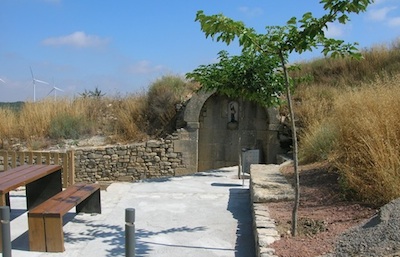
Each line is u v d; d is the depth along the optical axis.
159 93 15.62
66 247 4.96
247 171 9.84
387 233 3.55
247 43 3.96
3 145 14.61
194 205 7.04
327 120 10.69
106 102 17.03
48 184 6.64
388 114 5.79
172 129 14.77
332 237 3.99
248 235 5.41
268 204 5.66
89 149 13.68
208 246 4.99
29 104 16.27
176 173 13.89
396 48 18.19
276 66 8.41
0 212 3.83
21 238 5.29
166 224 5.91
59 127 15.21
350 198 5.26
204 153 14.52
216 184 9.13
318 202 5.42
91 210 6.46
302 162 8.80
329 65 18.03
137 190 8.35
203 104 14.13
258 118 14.34
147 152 13.86
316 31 3.86
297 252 3.72
